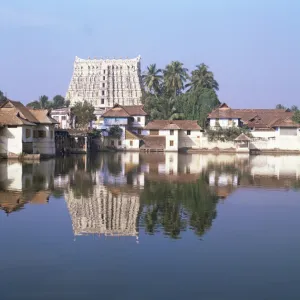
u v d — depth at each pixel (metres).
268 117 107.31
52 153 64.75
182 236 16.81
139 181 34.03
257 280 12.38
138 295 11.27
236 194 28.08
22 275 12.57
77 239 16.22
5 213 20.64
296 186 32.47
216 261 13.91
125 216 20.30
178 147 94.69
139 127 96.94
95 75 144.75
